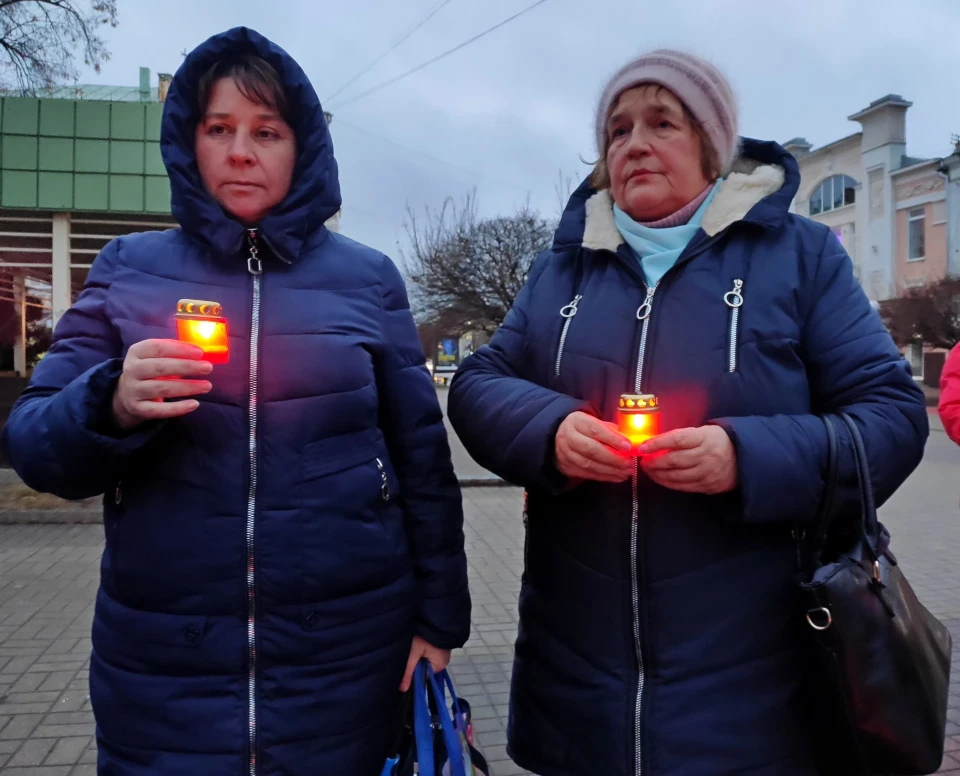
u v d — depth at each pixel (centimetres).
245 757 142
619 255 155
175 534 141
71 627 412
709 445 124
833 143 2953
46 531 623
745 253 148
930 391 2144
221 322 132
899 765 129
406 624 163
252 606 142
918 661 129
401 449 168
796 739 139
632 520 142
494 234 1692
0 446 141
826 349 143
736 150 157
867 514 131
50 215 1018
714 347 141
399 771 151
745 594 138
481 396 157
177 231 163
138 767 144
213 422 143
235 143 151
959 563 539
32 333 1252
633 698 140
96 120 995
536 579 158
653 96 148
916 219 2655
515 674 165
